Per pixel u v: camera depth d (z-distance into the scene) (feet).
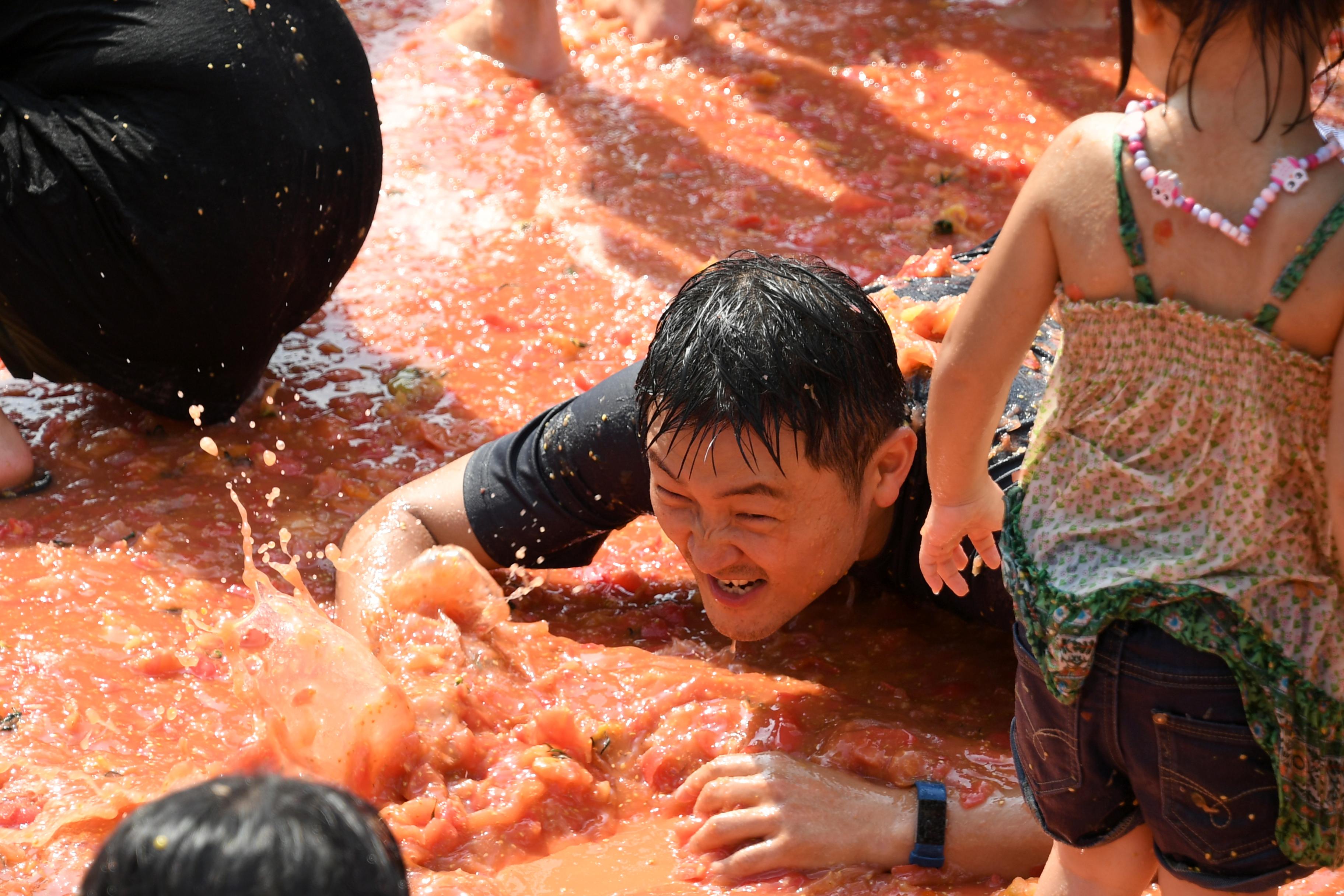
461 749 11.91
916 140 25.96
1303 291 8.11
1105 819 9.49
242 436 17.58
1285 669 8.47
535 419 14.44
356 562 13.87
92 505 16.06
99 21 15.26
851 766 11.94
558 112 26.37
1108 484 9.07
